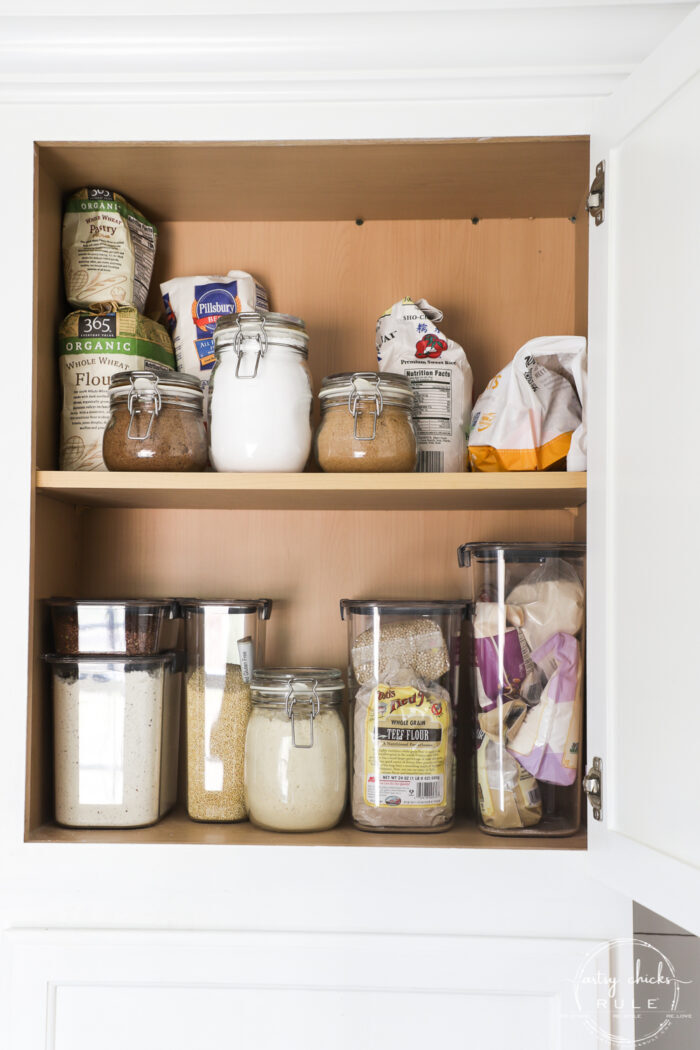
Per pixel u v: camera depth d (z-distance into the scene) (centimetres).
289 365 107
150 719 111
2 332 105
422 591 129
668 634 81
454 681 113
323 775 108
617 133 93
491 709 109
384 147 106
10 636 103
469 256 131
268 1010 102
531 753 107
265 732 109
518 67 101
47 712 112
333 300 131
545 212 128
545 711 108
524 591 110
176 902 102
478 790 110
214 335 113
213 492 107
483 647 110
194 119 105
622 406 91
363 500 116
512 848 102
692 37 79
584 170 113
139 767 110
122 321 116
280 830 107
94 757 109
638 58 100
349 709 113
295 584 129
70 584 124
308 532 130
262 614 119
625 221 91
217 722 114
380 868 102
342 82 103
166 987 103
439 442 115
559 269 130
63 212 119
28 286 105
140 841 104
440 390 116
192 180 116
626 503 89
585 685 111
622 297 91
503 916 101
